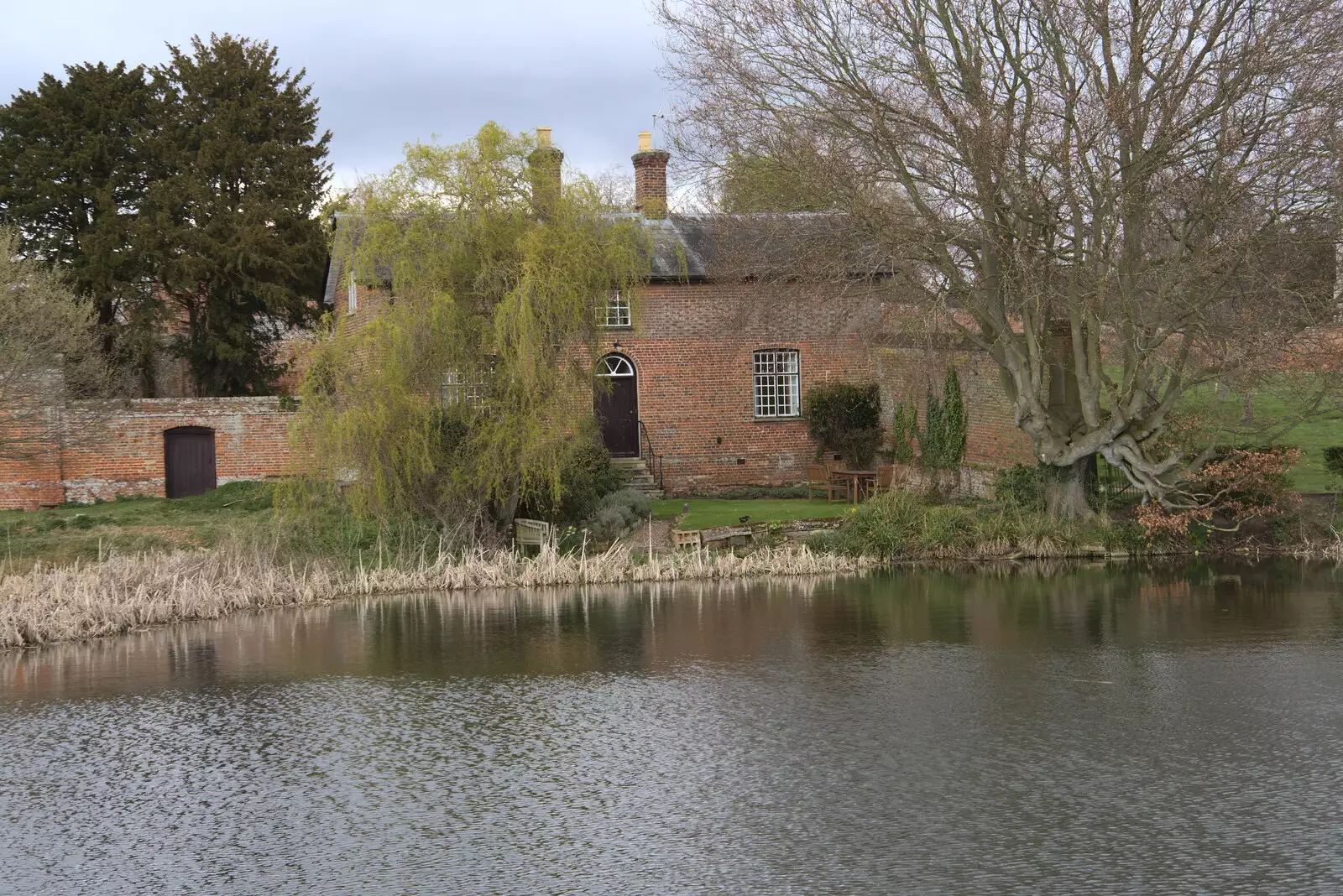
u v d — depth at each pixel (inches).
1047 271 872.9
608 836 351.9
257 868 333.7
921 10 864.3
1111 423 912.9
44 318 1127.6
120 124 1429.6
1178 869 319.3
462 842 350.0
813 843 342.6
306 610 786.8
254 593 809.5
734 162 989.2
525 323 876.0
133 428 1215.6
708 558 917.8
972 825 354.9
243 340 1419.8
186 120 1460.4
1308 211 822.5
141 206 1403.8
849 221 925.2
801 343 1323.8
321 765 428.5
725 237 1116.5
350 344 901.2
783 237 1004.6
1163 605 728.3
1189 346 865.5
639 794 388.5
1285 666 556.7
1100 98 824.9
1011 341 931.3
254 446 1233.4
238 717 499.2
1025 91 869.2
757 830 354.3
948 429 1115.9
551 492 963.3
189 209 1386.6
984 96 838.5
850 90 885.8
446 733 467.8
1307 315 820.6
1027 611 720.3
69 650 658.8
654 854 337.4
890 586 832.3
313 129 1541.6
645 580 890.7
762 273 1059.3
